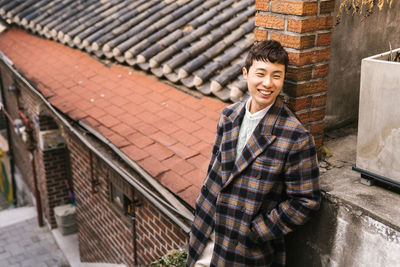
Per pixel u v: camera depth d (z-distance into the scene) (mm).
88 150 5242
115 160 3531
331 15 2246
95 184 5258
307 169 1904
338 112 2736
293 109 2318
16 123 7426
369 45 2695
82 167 5672
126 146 3389
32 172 8312
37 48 6363
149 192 3053
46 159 7242
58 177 7516
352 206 1983
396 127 1922
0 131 12445
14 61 6141
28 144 7504
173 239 3697
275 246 2211
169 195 2912
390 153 1981
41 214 8094
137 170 3172
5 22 7645
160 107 3865
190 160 3064
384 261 1886
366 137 2068
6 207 10961
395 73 1859
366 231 1940
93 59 5355
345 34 2502
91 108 4137
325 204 2125
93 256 6203
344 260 2094
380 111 1968
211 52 4160
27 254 7352
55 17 6867
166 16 5340
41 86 4945
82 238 6531
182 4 5609
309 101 2354
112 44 5180
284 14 2219
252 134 1989
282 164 1923
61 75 5133
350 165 2391
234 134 2096
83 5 6926
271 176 1947
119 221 4906
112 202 5004
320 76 2342
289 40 2229
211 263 2281
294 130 1900
